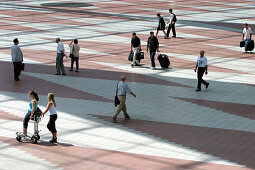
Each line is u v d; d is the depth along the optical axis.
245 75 31.92
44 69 33.47
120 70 33.22
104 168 16.75
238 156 17.86
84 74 32.03
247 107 24.64
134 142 19.47
